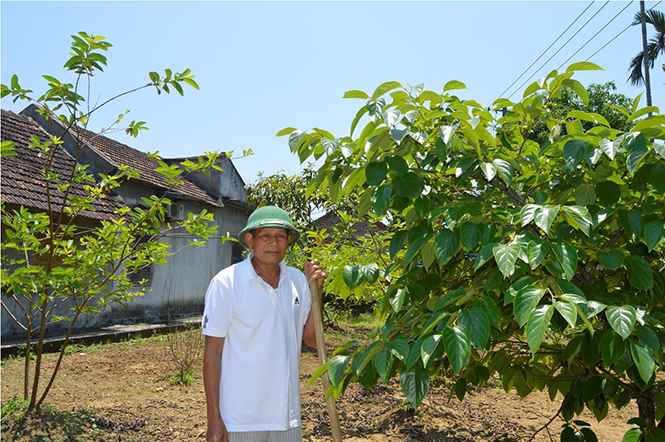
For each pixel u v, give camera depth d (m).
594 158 1.61
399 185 1.83
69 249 4.05
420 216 1.87
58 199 7.85
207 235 4.61
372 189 2.05
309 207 11.80
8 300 7.55
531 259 1.46
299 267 8.97
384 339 1.75
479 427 4.30
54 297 4.14
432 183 2.14
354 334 9.19
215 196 13.69
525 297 1.38
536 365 2.55
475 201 1.80
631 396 2.32
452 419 4.50
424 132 1.81
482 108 2.12
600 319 1.95
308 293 2.47
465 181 2.13
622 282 2.09
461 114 1.80
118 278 4.40
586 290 1.98
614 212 1.82
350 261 4.73
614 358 1.58
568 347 1.99
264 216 2.25
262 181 13.11
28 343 4.24
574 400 2.34
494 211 1.85
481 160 1.88
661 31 18.88
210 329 2.13
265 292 2.19
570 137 1.87
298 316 2.37
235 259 14.41
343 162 2.01
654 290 1.89
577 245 1.92
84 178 4.21
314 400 5.00
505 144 2.18
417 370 1.64
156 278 10.80
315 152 1.92
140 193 10.68
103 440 3.87
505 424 4.38
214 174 13.78
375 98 1.86
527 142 2.36
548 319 1.30
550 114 2.24
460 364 1.38
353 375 1.87
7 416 3.98
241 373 2.12
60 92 3.71
